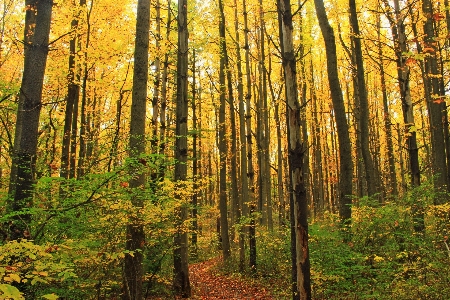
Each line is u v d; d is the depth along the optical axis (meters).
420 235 7.42
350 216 8.45
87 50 10.50
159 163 7.07
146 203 6.31
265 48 18.70
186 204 8.63
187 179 9.76
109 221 6.12
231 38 15.77
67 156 10.27
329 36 8.95
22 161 5.55
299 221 4.90
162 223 7.44
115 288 8.02
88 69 11.64
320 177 23.77
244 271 12.38
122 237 6.50
